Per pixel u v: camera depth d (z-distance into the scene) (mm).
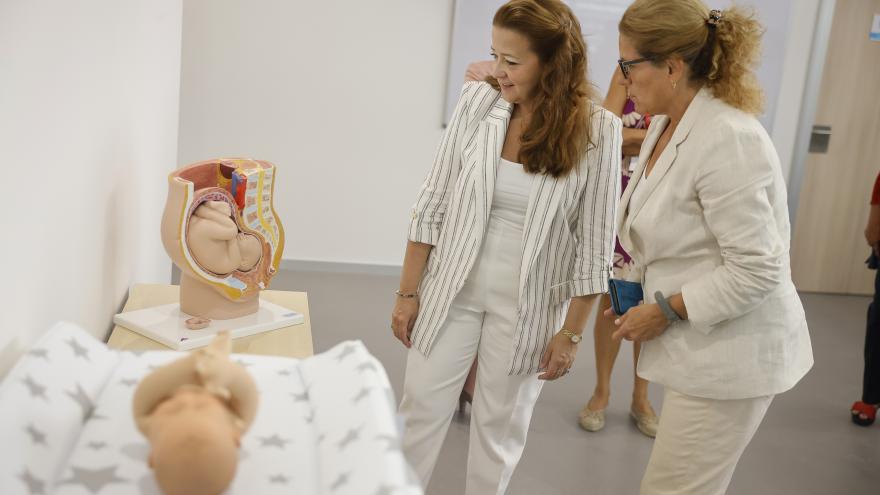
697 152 1635
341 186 4789
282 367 1286
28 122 1239
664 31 1632
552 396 3469
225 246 1868
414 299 2047
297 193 4762
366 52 4602
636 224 1762
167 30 2777
